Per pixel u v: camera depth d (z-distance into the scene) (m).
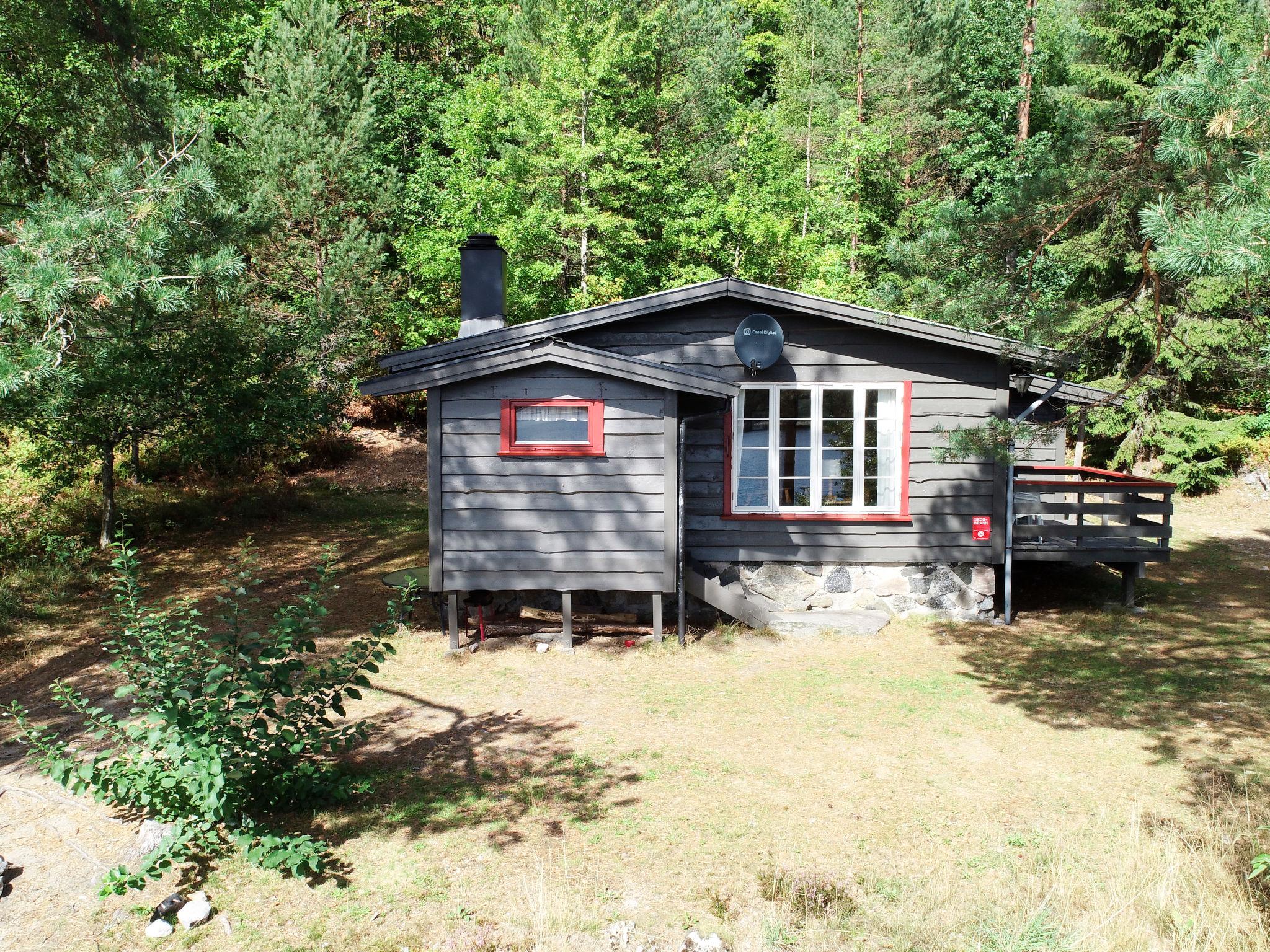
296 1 21.97
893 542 10.34
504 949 4.56
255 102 21.27
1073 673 8.74
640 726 7.53
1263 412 19.27
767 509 10.34
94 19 11.70
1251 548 14.41
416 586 7.71
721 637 9.79
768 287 9.76
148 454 16.78
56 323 6.59
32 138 15.67
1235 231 4.66
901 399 10.17
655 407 9.20
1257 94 5.00
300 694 6.09
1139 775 6.52
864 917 4.80
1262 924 4.66
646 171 21.62
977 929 4.68
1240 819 5.76
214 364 12.55
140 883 5.03
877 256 26.30
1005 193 8.79
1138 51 17.92
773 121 28.62
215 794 5.11
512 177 20.64
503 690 8.37
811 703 8.02
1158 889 4.90
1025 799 6.17
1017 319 8.20
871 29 29.14
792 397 10.23
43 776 6.45
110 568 12.08
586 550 9.31
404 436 23.19
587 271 21.59
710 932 4.71
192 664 5.95
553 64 21.08
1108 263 16.92
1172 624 10.41
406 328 22.16
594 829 5.80
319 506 16.97
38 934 4.67
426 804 6.14
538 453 9.23
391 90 26.28
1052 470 13.21
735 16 31.25
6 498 13.26
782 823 5.86
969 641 9.76
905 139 27.34
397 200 22.78
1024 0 26.66
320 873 5.27
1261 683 8.41
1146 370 8.56
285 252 20.72
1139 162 7.67
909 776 6.55
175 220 7.69
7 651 9.08
